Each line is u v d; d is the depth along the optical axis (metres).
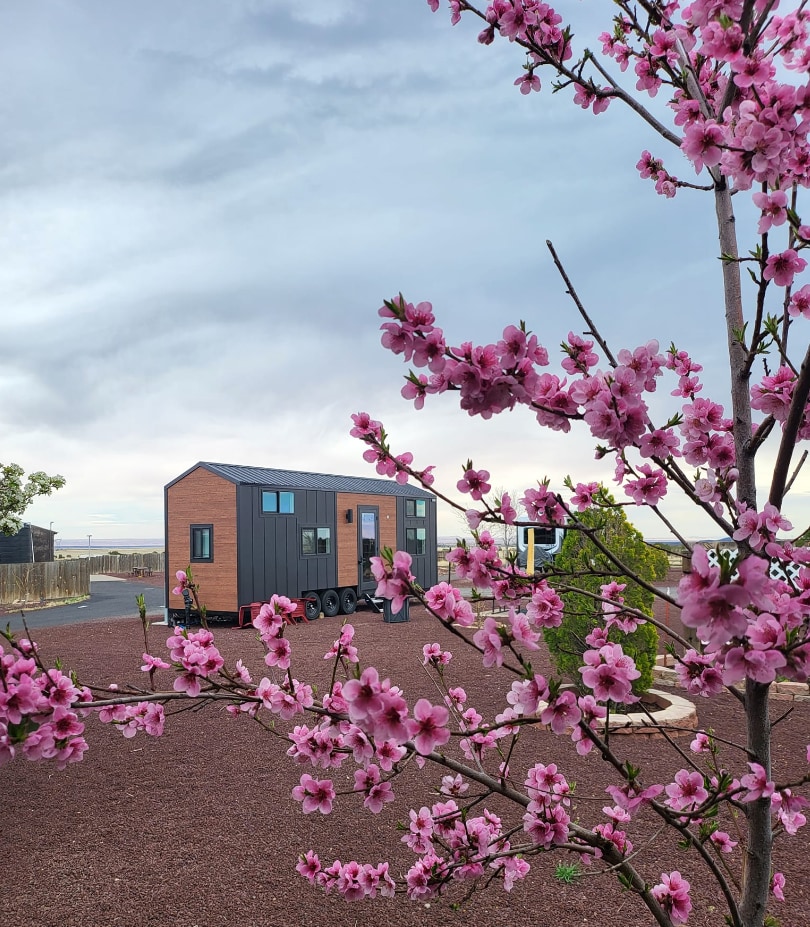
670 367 2.59
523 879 3.71
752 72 1.68
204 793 5.10
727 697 7.73
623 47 2.80
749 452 2.14
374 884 2.63
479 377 1.59
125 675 8.77
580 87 2.61
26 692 1.69
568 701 1.79
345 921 3.30
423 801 4.79
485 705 7.25
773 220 1.70
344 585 16.98
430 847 2.44
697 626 1.33
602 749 2.00
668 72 2.51
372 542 18.02
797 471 2.09
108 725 7.03
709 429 2.25
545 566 2.28
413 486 20.28
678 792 2.19
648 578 6.30
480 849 2.32
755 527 1.86
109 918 3.36
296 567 15.58
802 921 3.23
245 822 4.52
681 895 2.29
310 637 12.54
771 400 2.00
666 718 6.11
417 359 1.61
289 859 3.96
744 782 1.98
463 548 2.10
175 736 6.60
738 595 1.26
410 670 9.23
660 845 4.03
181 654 2.05
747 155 1.70
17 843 4.29
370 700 1.67
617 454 2.30
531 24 2.45
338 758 2.26
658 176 2.81
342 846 4.12
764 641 1.52
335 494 16.83
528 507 2.31
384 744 2.03
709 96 2.46
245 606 14.18
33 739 1.74
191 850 4.11
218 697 2.04
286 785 5.24
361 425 2.17
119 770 5.67
